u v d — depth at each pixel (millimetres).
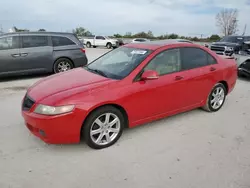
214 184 2529
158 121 4105
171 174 2680
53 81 3471
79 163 2850
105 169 2748
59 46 7762
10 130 3654
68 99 2846
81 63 8258
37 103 2926
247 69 7867
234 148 3271
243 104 5191
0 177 2562
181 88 3832
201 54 4242
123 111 3295
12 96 5492
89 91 2984
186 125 3986
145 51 3693
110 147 3229
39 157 2955
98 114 3016
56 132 2852
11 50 6910
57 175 2623
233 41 12219
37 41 7387
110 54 4297
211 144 3371
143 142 3379
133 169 2756
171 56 3783
